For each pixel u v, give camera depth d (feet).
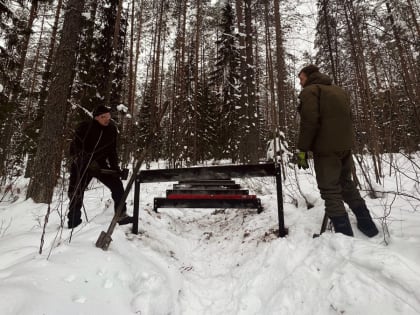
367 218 8.05
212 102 68.95
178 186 14.12
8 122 26.61
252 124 27.84
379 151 17.38
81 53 29.25
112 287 6.01
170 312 6.42
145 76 74.54
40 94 25.90
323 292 5.70
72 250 7.23
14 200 20.90
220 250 10.90
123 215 11.03
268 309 6.15
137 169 9.16
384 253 5.88
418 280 5.02
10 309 4.24
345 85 24.07
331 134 8.18
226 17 44.39
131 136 42.47
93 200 17.85
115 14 36.63
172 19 54.08
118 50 36.40
